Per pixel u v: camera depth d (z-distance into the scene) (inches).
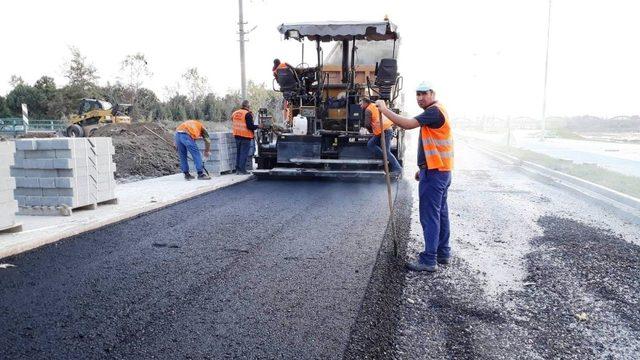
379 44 413.4
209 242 190.2
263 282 145.6
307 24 356.2
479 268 167.0
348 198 295.0
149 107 1327.5
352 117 375.2
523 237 207.9
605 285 149.9
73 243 188.1
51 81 1504.7
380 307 130.1
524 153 590.2
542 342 114.7
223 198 294.4
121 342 107.9
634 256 178.2
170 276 150.3
